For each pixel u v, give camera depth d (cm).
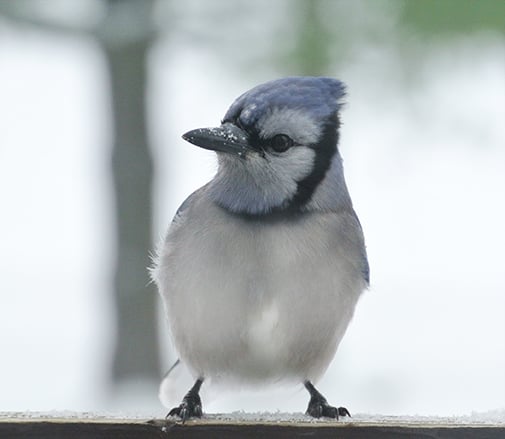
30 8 1291
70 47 1417
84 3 1316
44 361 1405
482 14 1154
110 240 1415
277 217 760
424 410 1179
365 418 689
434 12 1162
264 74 1227
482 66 1198
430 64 1192
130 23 1293
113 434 647
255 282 748
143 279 1390
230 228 754
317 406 758
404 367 1334
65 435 642
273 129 764
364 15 1188
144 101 1412
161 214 1435
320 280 753
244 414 692
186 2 1248
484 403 1206
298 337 762
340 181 783
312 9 1198
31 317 1583
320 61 1200
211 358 773
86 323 1554
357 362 1339
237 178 765
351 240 774
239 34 1228
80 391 1323
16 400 1253
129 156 1410
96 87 1570
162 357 1398
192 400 768
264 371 788
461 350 1421
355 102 1201
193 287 752
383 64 1195
